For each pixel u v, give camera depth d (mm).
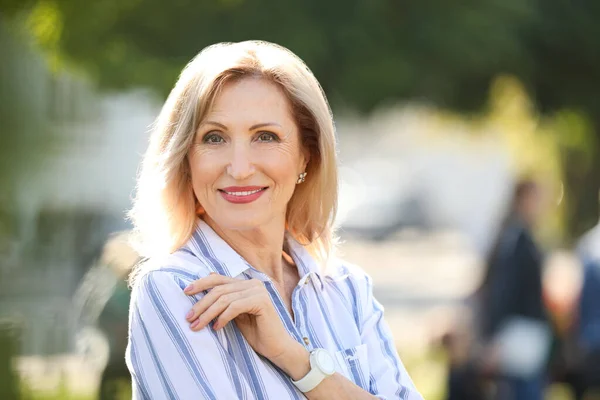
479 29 18578
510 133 25438
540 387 9562
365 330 3998
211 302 3510
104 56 13977
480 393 9641
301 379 3604
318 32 17281
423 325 18438
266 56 3727
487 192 36062
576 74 20875
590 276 9703
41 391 9602
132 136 12484
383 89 18062
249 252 3818
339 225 4141
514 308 9578
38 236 10656
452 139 37750
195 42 16391
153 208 3703
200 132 3641
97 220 11516
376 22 17750
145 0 15664
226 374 3490
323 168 3893
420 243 37719
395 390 3928
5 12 9883
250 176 3639
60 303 10414
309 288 3938
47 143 10750
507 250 9609
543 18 19828
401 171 47281
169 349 3484
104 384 9484
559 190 24719
